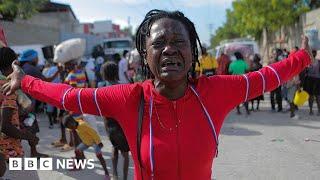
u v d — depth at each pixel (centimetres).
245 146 775
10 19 2369
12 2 2219
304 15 2395
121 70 1148
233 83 208
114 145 550
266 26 2836
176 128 200
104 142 836
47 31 2620
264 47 3588
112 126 540
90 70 1234
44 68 1280
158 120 201
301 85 1118
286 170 621
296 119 1076
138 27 212
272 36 3278
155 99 202
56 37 2734
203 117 203
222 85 207
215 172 617
